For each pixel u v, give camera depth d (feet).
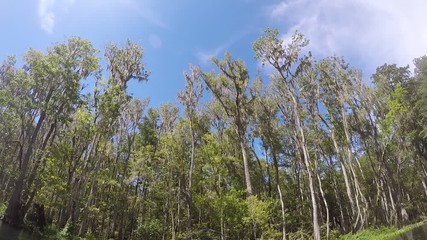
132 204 153.58
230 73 132.16
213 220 129.49
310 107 134.21
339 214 177.37
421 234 90.89
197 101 137.90
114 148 155.53
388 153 149.07
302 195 151.84
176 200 133.90
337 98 140.36
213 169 127.44
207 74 136.26
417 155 162.50
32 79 107.55
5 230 86.74
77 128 118.21
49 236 95.40
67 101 112.06
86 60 114.73
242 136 130.52
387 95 146.61
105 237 138.51
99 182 135.03
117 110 116.16
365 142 142.20
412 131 147.74
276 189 161.27
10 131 131.34
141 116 161.17
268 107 135.23
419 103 143.95
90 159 121.08
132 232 148.56
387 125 129.59
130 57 128.26
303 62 118.01
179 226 126.62
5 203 122.52
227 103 134.51
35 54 116.67
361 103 142.10
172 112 149.18
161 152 128.88
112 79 118.11
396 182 155.94
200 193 133.49
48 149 114.11
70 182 112.88
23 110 116.26
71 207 111.65
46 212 131.95
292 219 138.82
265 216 110.22
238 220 119.03
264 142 144.66
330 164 158.40
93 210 120.26
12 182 146.00
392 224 131.23
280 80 124.16
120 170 155.02
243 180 146.00
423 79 151.33
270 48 114.83
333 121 142.72
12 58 135.95
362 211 138.21
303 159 119.44
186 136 139.54
